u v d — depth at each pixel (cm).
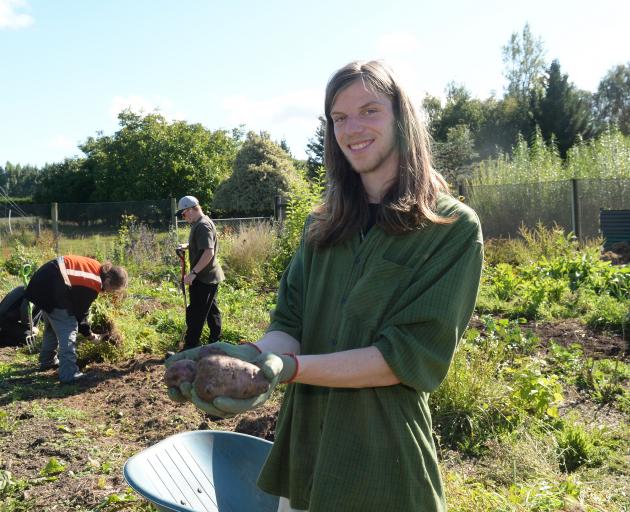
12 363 699
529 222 1488
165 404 549
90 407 551
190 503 256
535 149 1856
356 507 173
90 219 1702
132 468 246
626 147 1702
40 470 403
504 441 433
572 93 3975
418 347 167
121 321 775
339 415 178
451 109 4550
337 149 195
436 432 459
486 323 679
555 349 645
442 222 175
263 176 2781
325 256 194
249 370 156
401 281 175
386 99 182
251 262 1250
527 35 5066
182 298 1036
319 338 191
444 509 186
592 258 1002
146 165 3628
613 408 521
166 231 1650
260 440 286
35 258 1372
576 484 368
